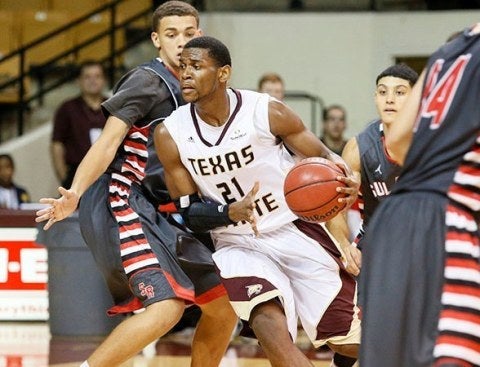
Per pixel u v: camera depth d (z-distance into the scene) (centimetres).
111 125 872
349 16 2338
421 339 566
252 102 821
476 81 579
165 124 837
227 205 811
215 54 803
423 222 577
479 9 2295
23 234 1706
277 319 776
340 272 852
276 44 2358
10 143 2302
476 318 560
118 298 920
